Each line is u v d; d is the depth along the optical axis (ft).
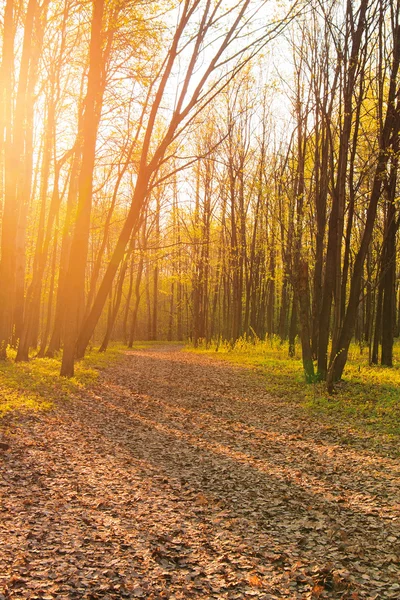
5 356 60.64
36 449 28.43
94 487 23.86
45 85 67.15
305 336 62.34
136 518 20.61
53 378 53.16
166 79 52.70
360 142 65.31
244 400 54.03
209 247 134.62
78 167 75.31
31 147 65.21
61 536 17.97
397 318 151.84
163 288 221.87
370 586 15.72
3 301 59.41
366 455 32.09
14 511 19.65
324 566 17.03
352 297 54.85
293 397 54.29
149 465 28.76
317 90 60.85
